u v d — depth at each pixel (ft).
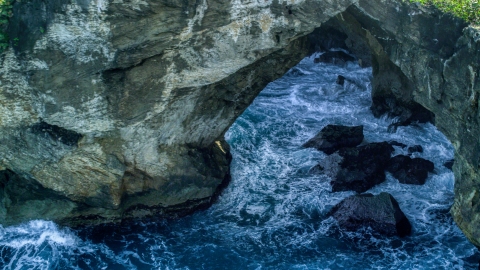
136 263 47.67
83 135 46.03
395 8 44.27
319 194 57.00
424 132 70.03
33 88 43.11
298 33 43.06
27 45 41.24
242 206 55.42
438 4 42.57
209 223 53.01
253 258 48.21
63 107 43.93
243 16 41.24
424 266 47.03
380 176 59.16
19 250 48.73
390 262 47.52
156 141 49.03
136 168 50.03
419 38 44.27
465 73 40.86
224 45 42.63
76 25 40.27
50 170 47.44
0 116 44.19
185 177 52.16
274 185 58.65
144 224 52.80
